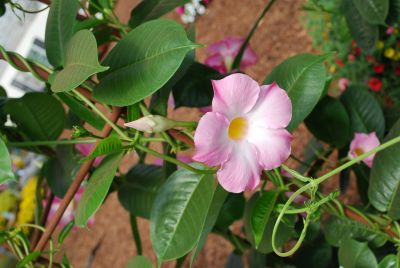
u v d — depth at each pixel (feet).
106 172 1.37
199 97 1.84
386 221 1.60
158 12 1.75
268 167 1.26
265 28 5.90
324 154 2.12
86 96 1.44
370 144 1.88
